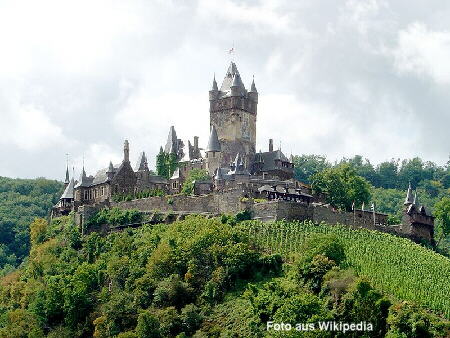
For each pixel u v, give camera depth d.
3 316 186.12
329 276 156.75
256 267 171.25
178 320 159.25
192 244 176.50
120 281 181.38
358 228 199.12
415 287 163.88
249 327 151.88
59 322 177.50
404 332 142.88
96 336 165.38
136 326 162.25
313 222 197.12
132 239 197.12
